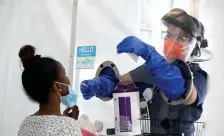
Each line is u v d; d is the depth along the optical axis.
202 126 1.37
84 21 1.83
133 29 1.66
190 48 1.36
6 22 2.16
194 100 1.33
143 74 1.50
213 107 1.34
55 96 1.33
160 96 1.46
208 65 1.37
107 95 1.56
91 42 1.79
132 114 1.47
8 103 2.12
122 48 1.29
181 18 1.36
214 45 1.36
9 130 2.10
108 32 1.75
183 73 1.27
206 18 1.39
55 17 2.00
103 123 1.68
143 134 1.44
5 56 2.15
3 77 2.14
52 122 1.23
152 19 1.57
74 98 1.49
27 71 1.30
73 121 1.28
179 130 1.40
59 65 1.37
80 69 1.80
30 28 2.07
